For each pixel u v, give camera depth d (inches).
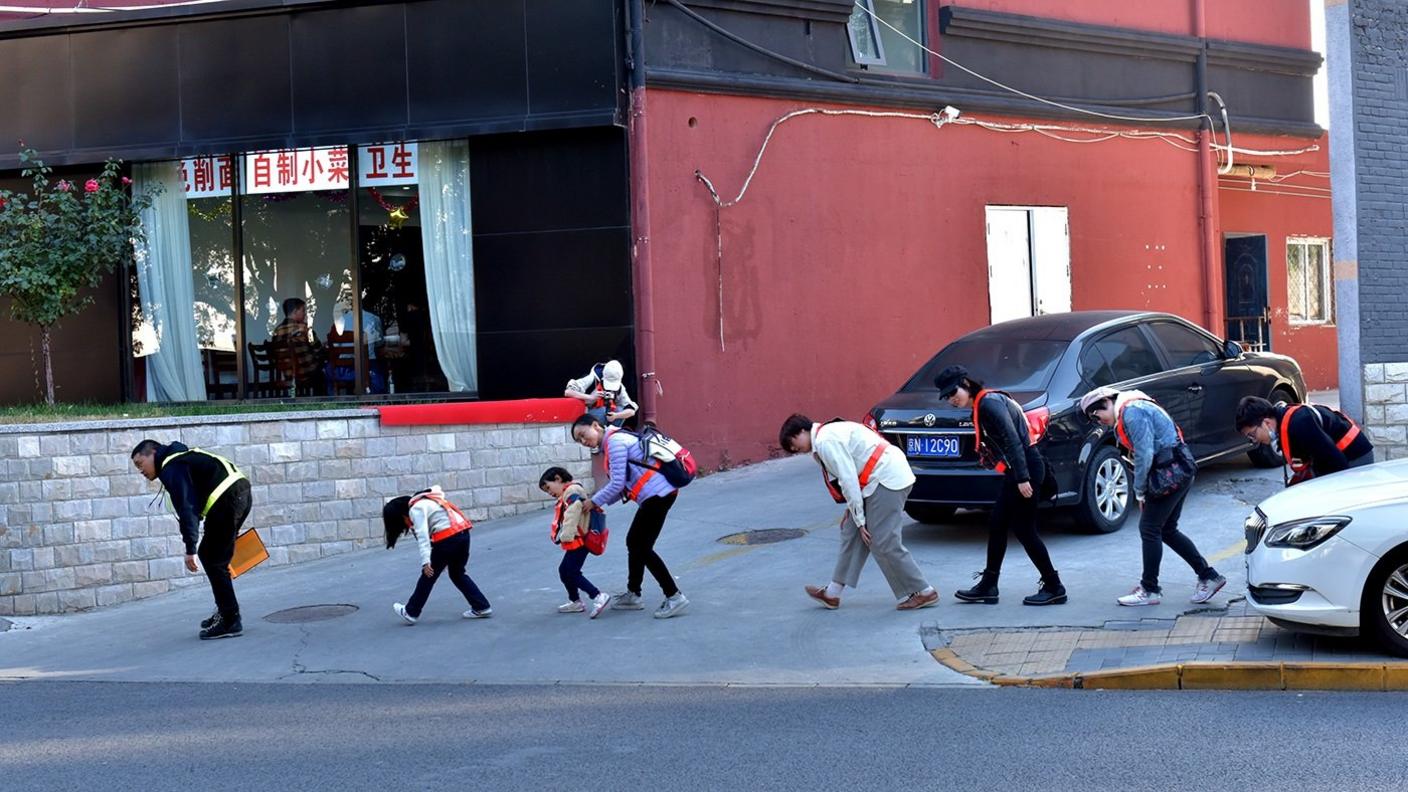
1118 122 691.4
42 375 590.2
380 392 577.3
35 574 450.6
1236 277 797.9
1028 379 425.1
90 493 460.1
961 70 640.4
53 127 580.4
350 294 577.6
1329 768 227.6
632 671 329.7
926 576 394.9
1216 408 462.0
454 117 553.6
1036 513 354.3
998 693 290.7
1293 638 305.4
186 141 573.3
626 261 546.0
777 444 583.8
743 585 404.2
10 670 374.3
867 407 608.7
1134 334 454.3
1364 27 467.8
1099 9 685.9
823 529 462.6
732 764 247.6
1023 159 660.1
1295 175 783.7
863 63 613.0
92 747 280.8
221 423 481.7
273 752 270.7
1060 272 671.1
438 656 356.8
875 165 613.3
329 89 563.2
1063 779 228.8
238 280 583.2
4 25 575.8
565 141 550.9
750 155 577.6
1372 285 468.1
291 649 374.6
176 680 349.4
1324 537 288.2
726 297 570.3
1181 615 332.5
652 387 546.0
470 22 552.1
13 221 520.4
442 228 569.3
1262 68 756.0
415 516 386.9
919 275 625.3
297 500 495.5
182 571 476.4
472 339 569.3
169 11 567.5
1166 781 225.1
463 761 257.9
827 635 346.9
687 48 563.5
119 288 589.0
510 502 530.3
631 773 244.8
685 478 380.5
